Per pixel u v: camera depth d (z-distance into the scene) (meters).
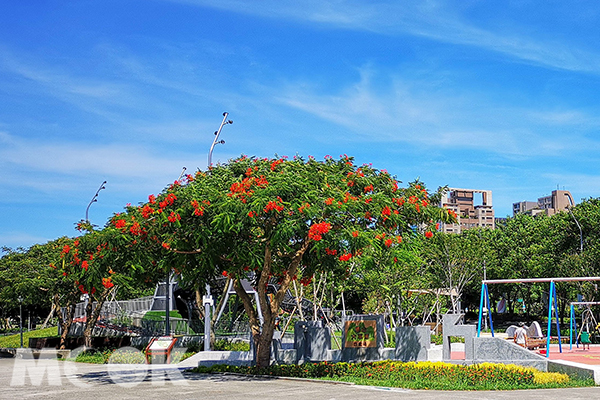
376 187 18.33
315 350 21.92
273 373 17.69
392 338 31.62
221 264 18.30
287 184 15.85
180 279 20.23
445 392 13.41
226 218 15.08
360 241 15.64
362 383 15.09
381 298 33.19
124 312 46.47
